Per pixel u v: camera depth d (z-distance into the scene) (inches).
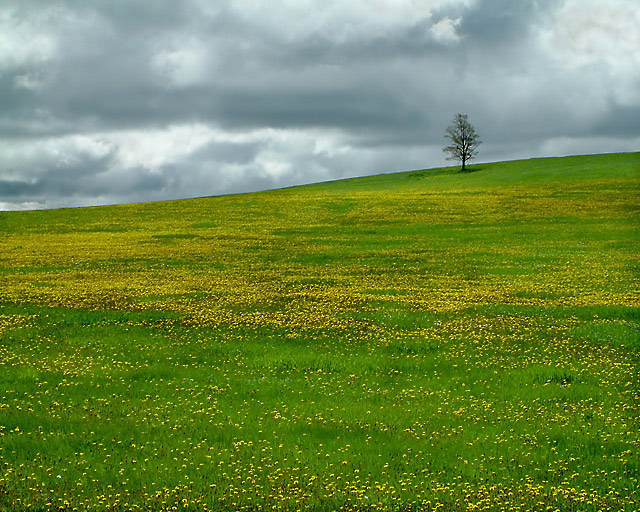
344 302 1268.5
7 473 515.2
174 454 570.6
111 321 1096.2
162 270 1734.7
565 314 1145.4
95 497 482.6
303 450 581.0
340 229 2608.3
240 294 1365.7
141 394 736.3
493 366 854.5
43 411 670.5
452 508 476.1
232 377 802.8
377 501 485.7
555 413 674.8
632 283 1448.1
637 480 518.0
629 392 739.4
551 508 474.0
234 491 498.3
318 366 849.5
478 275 1605.6
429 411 684.1
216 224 2847.0
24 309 1190.3
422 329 1050.7
